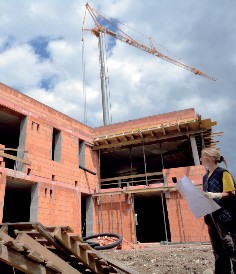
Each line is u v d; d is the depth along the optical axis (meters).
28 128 15.34
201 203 2.44
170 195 16.78
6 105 14.38
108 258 4.55
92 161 20.20
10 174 13.39
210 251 8.73
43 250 4.05
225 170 2.78
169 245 14.34
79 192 17.75
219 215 2.65
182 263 6.38
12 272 4.45
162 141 19.66
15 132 18.88
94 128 21.48
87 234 17.92
